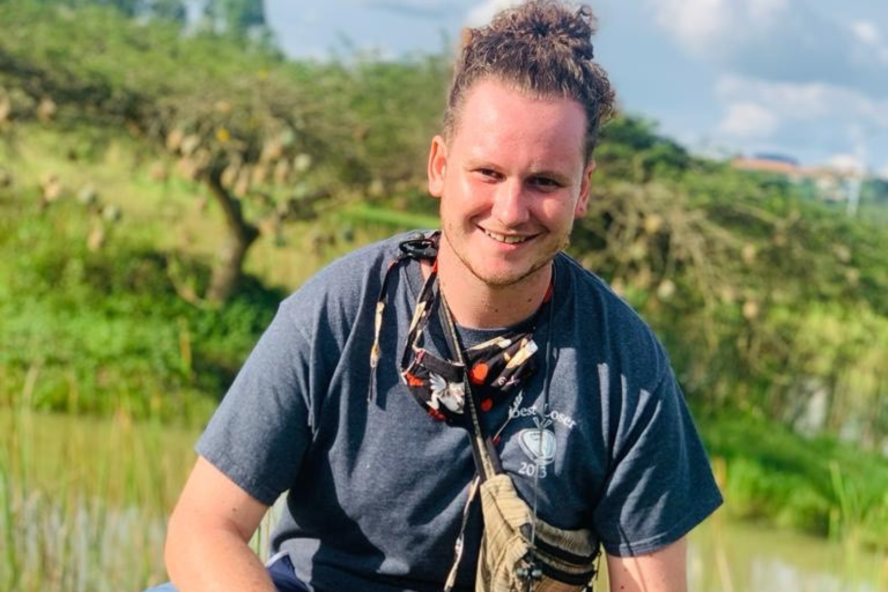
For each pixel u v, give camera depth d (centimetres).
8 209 1429
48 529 643
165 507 703
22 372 1151
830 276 1343
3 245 1403
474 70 241
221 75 1337
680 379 1353
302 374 251
